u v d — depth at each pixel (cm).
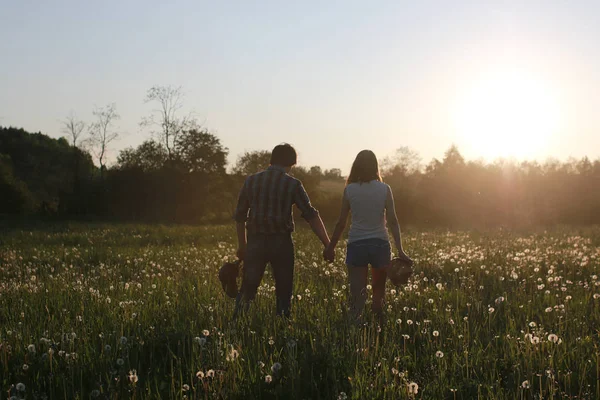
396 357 426
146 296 726
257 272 577
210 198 6228
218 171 7000
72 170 7350
